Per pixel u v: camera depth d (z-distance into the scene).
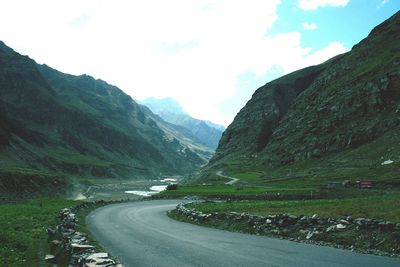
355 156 151.50
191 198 88.38
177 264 20.86
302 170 164.38
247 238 29.31
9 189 149.88
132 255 23.64
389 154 135.12
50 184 175.12
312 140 188.75
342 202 43.53
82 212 56.97
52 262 23.22
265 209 43.59
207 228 36.72
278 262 20.27
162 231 34.66
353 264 19.52
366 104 180.12
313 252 22.86
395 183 90.12
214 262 20.92
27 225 37.94
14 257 23.44
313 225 29.53
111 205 72.38
